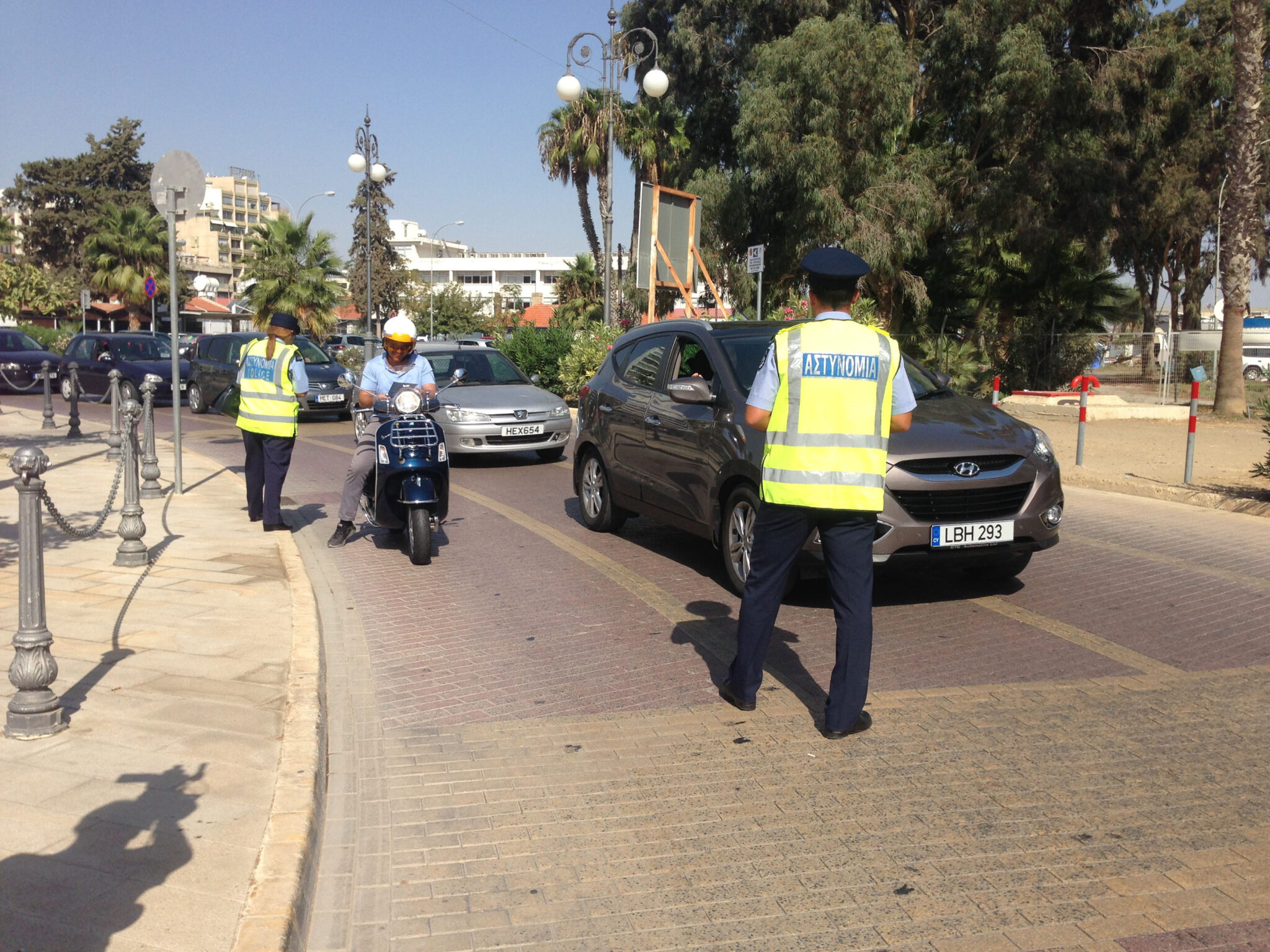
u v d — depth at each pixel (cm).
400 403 778
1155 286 3962
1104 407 2112
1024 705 484
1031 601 671
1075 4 2547
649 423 786
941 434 638
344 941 300
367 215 2666
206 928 278
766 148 2355
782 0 2692
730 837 360
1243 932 295
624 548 856
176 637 559
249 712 443
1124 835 355
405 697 505
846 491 427
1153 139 2706
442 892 326
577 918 310
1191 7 3159
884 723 463
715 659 561
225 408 902
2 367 2677
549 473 1338
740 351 728
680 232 1680
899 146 2542
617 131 3484
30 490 405
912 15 2695
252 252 4388
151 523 912
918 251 2570
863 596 439
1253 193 2056
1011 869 334
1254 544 850
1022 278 2894
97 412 2294
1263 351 3953
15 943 268
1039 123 2508
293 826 334
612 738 451
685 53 2998
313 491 1184
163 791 363
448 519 1000
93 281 6219
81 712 440
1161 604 661
